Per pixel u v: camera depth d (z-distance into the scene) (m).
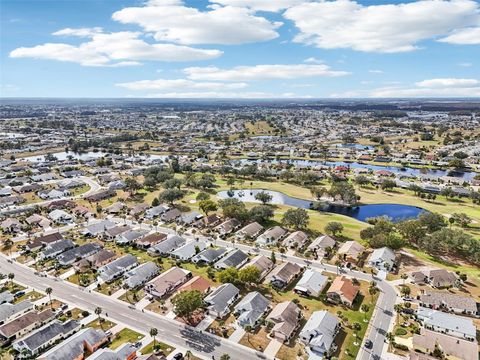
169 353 96.81
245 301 116.50
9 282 133.88
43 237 168.62
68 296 125.38
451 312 117.88
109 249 163.88
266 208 197.75
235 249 164.38
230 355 96.56
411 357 92.31
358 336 104.38
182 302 108.69
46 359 90.38
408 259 154.25
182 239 171.75
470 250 152.62
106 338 101.31
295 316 110.75
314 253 158.75
